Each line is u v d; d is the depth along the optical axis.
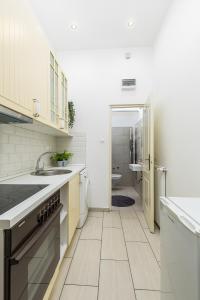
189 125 1.76
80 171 2.70
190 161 1.74
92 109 3.42
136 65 3.35
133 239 2.37
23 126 2.02
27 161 2.21
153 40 3.13
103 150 3.42
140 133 4.18
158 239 2.38
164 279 1.16
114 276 1.69
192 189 1.70
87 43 3.21
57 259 1.49
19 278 0.83
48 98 1.98
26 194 1.17
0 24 1.06
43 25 2.70
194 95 1.66
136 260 1.93
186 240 0.83
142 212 3.37
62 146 3.44
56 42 3.16
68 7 2.37
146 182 3.03
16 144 1.93
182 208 1.03
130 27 2.78
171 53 2.26
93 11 2.44
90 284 1.59
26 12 1.42
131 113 5.67
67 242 1.97
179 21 2.00
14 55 1.23
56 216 1.42
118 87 3.38
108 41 3.16
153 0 2.26
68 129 3.18
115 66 3.38
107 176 3.41
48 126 2.07
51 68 2.18
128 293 1.50
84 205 2.81
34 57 1.58
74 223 2.30
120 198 4.32
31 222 0.99
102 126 3.41
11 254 0.79
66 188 1.97
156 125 2.96
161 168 2.47
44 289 1.19
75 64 3.42
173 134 2.17
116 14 2.50
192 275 0.77
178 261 0.92
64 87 2.83
